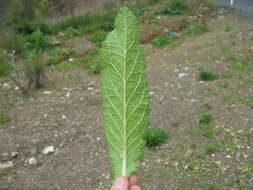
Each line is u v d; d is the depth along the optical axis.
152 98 5.53
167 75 6.48
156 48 8.60
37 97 5.94
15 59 8.12
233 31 8.52
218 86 5.61
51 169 4.02
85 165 4.04
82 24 11.39
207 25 10.23
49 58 8.06
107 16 11.79
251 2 13.30
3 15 15.67
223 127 4.42
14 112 5.37
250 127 4.33
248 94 5.19
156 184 3.53
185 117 4.80
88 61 7.88
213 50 7.37
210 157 3.88
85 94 5.99
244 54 6.82
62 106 5.53
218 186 3.42
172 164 3.84
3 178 3.86
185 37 9.23
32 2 15.84
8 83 6.61
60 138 4.62
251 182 3.40
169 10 11.70
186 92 5.58
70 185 3.71
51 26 11.41
